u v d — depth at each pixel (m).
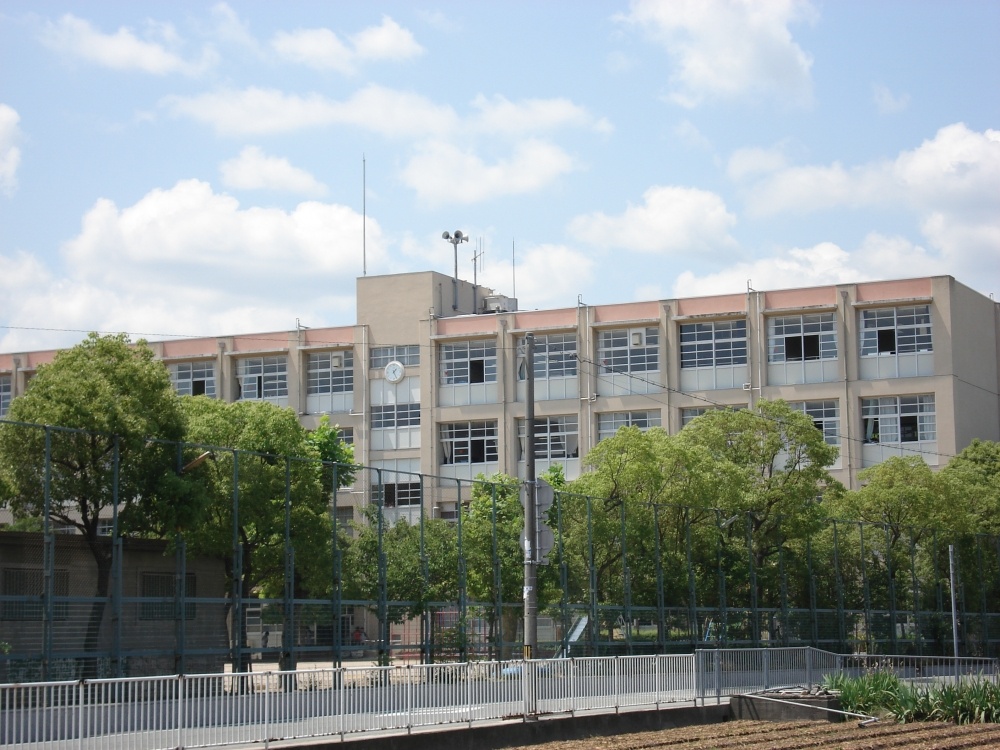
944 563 60.84
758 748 24.98
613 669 30.31
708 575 47.44
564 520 41.56
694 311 75.19
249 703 22.05
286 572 32.72
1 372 81.44
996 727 29.81
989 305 78.50
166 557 31.14
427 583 36.41
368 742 23.75
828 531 54.53
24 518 28.30
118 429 31.16
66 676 27.28
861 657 44.19
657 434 48.97
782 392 73.19
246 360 83.56
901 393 71.44
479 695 26.69
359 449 81.62
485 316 79.38
